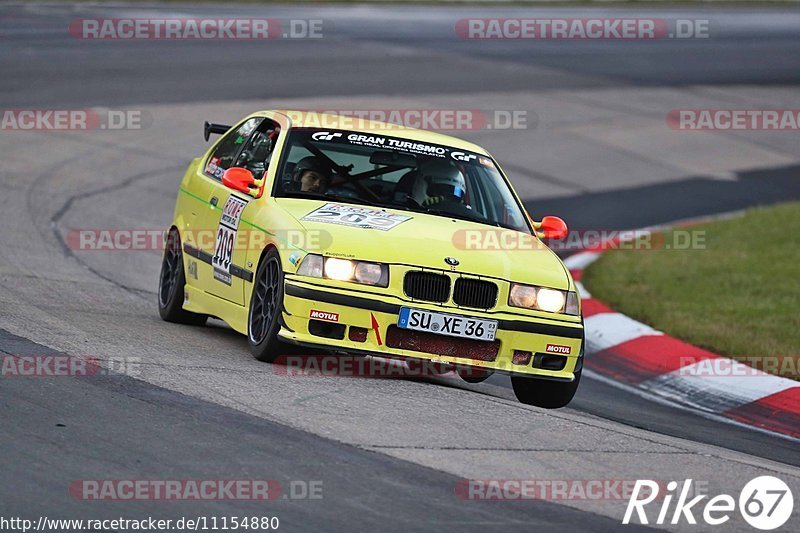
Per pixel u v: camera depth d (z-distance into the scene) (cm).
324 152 2936
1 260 3912
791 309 4138
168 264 3362
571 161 7644
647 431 2536
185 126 6938
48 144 6194
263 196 2828
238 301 2839
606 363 3666
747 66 11906
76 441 1892
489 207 2923
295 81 8619
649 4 16100
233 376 2430
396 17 13150
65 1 11538
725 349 3597
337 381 2498
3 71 7662
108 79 7838
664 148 8338
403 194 2869
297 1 13700
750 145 8712
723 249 5319
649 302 4284
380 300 2500
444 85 9306
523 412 2416
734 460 2250
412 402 2369
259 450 1928
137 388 2238
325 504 1714
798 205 6462
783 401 3117
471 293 2553
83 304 3338
